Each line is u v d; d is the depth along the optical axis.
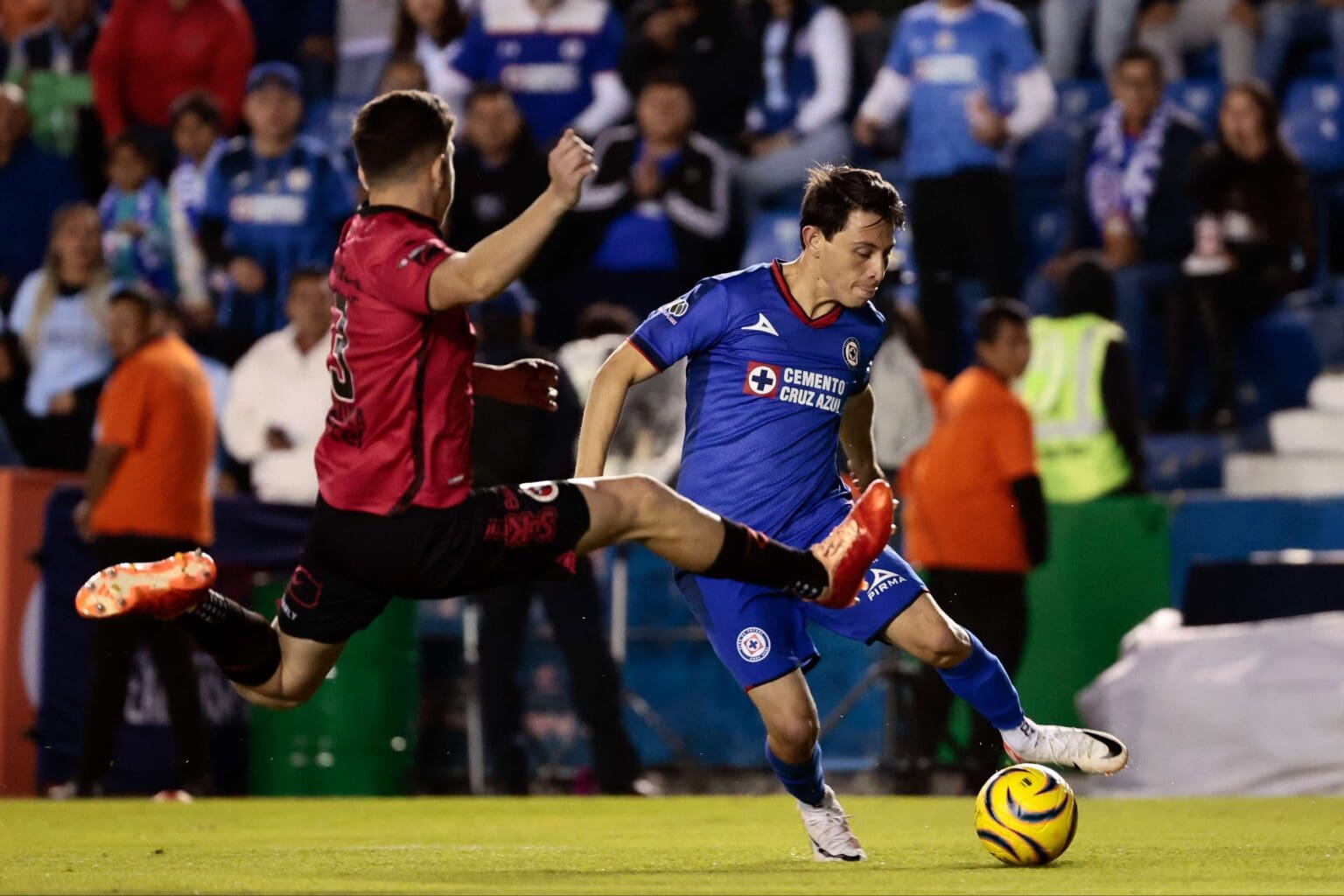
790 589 14.12
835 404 16.41
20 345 43.97
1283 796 28.41
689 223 41.00
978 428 30.66
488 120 40.19
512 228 12.60
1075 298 35.22
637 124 42.69
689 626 34.03
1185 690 29.59
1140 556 32.44
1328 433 36.28
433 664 35.06
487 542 13.20
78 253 42.91
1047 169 44.62
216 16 46.88
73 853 18.44
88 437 42.62
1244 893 12.08
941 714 31.45
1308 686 28.67
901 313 32.19
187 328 42.66
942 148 40.44
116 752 31.64
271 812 27.00
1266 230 38.84
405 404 13.05
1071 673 32.12
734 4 43.97
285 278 42.47
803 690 15.70
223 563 32.47
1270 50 43.72
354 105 47.25
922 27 40.94
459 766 34.62
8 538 32.22
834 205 15.70
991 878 13.58
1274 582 30.47
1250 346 39.94
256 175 42.47
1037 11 46.75
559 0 43.88
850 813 25.50
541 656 34.34
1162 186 39.94
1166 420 39.22
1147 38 44.09
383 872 15.26
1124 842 18.88
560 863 16.45
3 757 32.03
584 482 13.66
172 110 44.97
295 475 36.22
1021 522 30.73
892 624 15.98
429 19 46.16
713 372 16.38
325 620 13.73
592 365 34.00
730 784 33.66
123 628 30.64
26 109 47.62
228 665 13.72
